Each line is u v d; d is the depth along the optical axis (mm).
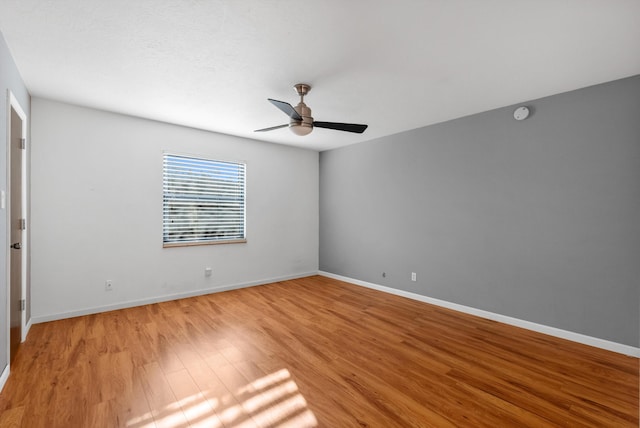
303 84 2783
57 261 3312
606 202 2734
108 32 2014
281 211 5301
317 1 1690
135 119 3797
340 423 1747
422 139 4156
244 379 2197
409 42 2107
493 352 2650
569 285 2938
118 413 1813
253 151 4918
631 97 2609
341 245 5398
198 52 2258
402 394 2031
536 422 1768
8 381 2117
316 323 3314
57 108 3303
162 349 2652
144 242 3881
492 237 3473
